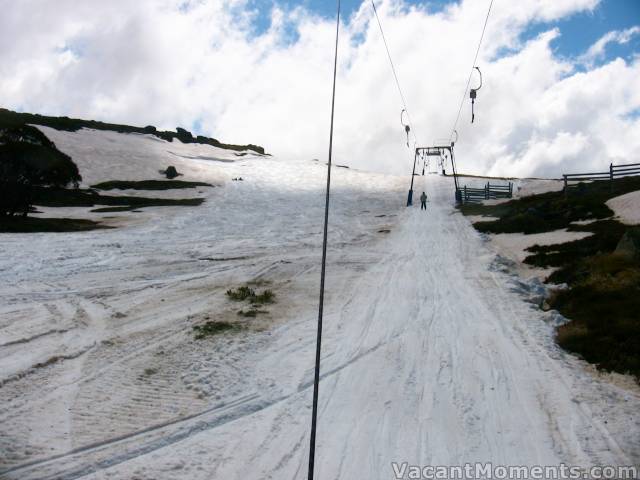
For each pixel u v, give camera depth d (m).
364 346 10.68
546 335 10.86
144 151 69.56
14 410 7.70
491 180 58.81
